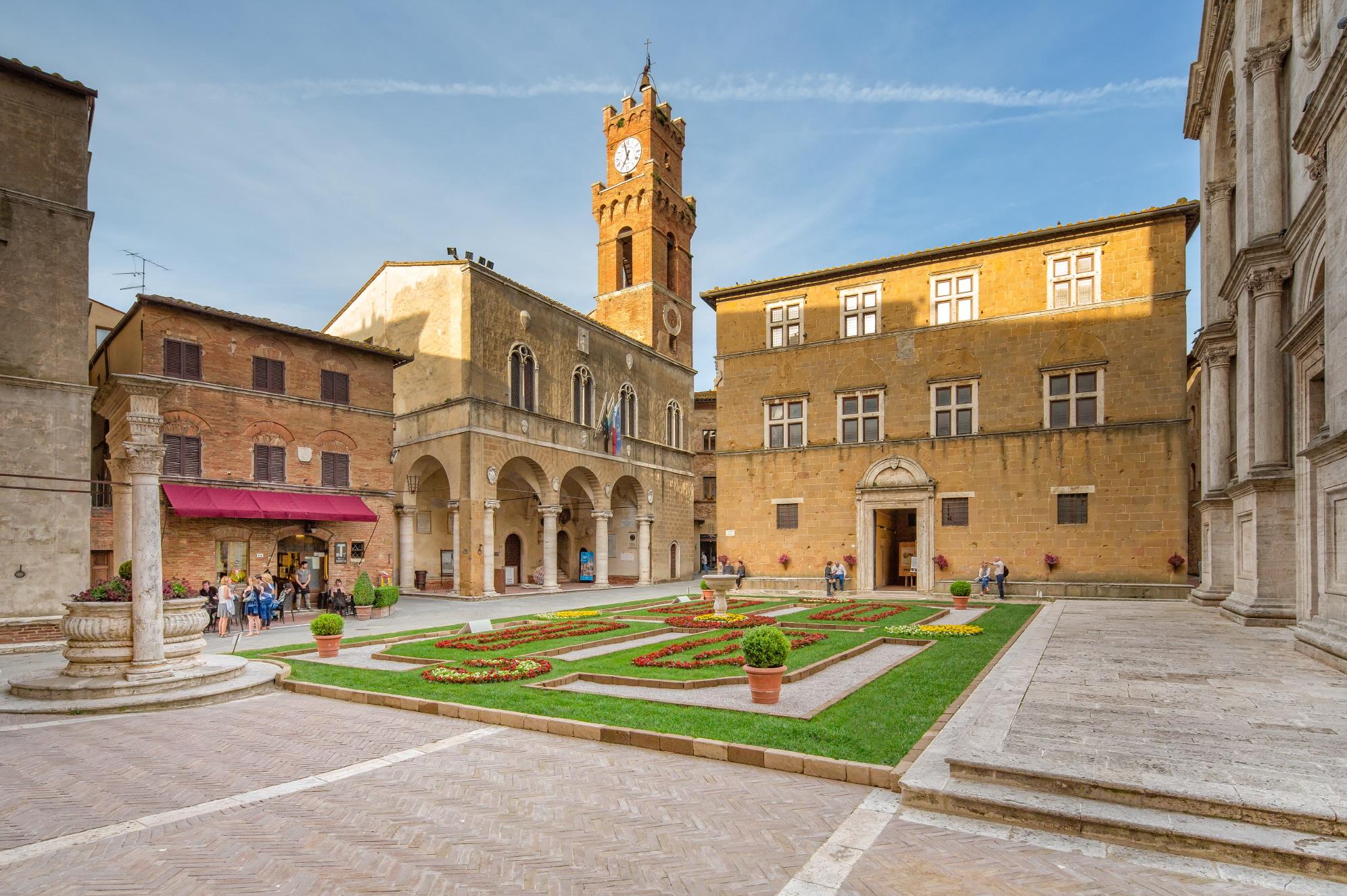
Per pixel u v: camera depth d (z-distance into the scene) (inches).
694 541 2169.0
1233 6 788.0
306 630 935.0
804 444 1315.2
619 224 2236.7
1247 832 236.7
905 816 275.6
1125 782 265.0
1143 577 1066.7
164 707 485.4
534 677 534.9
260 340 1157.7
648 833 264.1
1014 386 1167.6
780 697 458.3
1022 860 236.8
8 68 778.8
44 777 340.5
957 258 1222.9
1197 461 1667.1
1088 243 1135.6
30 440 768.9
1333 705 382.3
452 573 1654.8
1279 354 694.5
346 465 1254.3
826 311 1317.7
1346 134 477.4
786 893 218.7
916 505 1210.0
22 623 746.2
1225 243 914.7
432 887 227.0
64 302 807.1
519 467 1596.9
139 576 529.3
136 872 240.8
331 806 296.5
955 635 705.0
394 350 1364.4
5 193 771.4
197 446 1069.1
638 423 1926.7
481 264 1483.8
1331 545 518.0
